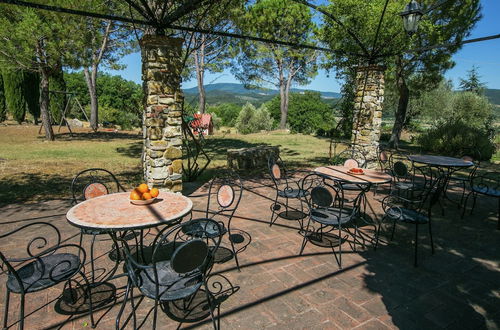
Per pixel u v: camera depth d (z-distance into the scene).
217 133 21.03
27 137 12.50
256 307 2.29
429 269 2.93
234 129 26.56
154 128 4.26
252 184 6.08
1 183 5.55
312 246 3.35
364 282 2.67
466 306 2.38
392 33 6.86
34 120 18.34
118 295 2.39
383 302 2.39
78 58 9.65
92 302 2.30
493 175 7.51
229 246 3.29
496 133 15.36
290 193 4.04
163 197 2.73
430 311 2.30
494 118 16.55
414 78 12.55
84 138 13.20
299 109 28.55
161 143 4.33
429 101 18.70
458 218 4.39
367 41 7.43
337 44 8.66
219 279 2.65
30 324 2.04
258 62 21.41
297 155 10.48
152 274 2.03
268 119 24.22
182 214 2.31
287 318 2.18
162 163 4.38
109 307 2.25
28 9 8.54
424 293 2.54
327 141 15.35
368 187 3.37
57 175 6.37
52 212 4.16
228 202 2.93
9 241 3.23
